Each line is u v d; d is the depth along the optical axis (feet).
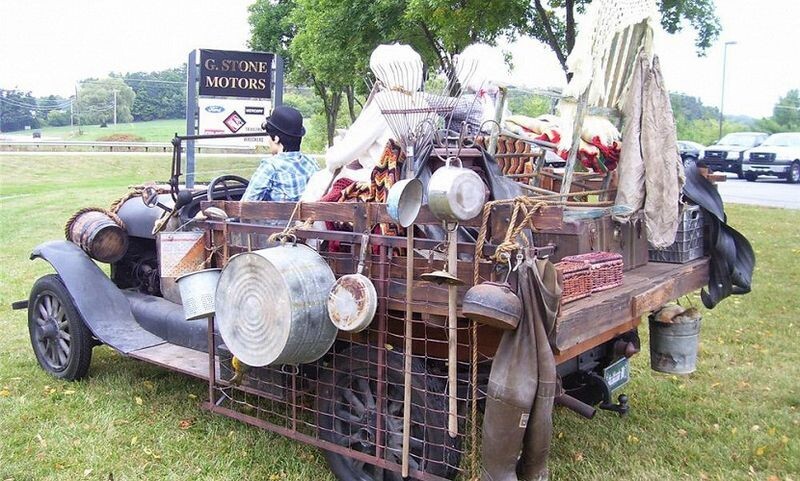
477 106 12.75
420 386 9.54
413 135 9.85
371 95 11.30
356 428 10.52
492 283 8.09
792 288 22.95
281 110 12.99
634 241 12.01
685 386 14.89
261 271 9.60
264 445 11.94
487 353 9.28
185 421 12.83
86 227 14.60
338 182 11.23
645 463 11.53
